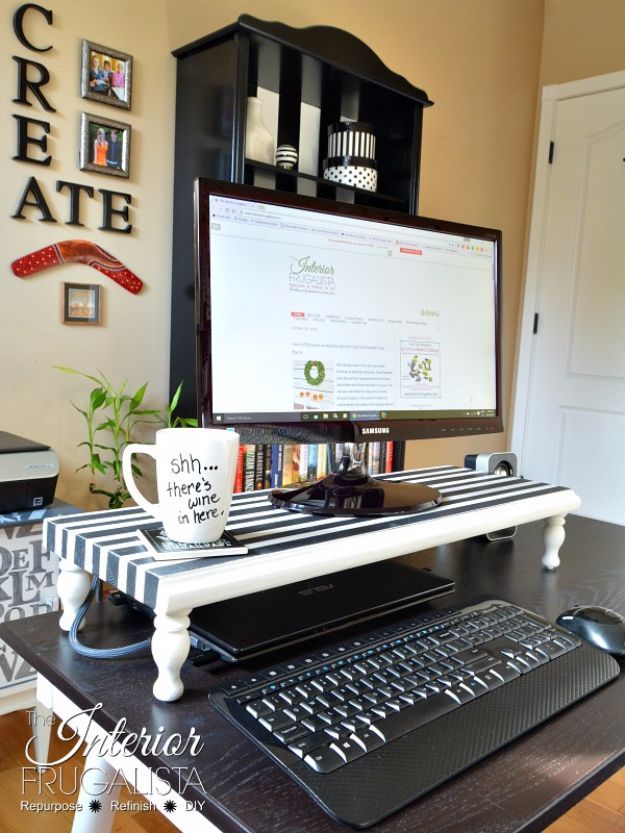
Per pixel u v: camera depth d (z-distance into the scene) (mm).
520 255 3332
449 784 478
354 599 781
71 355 1867
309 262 864
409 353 963
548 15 3221
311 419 870
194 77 1921
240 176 1794
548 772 498
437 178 2842
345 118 2381
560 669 640
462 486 1020
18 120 1703
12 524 1363
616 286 2988
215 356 796
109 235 1909
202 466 636
